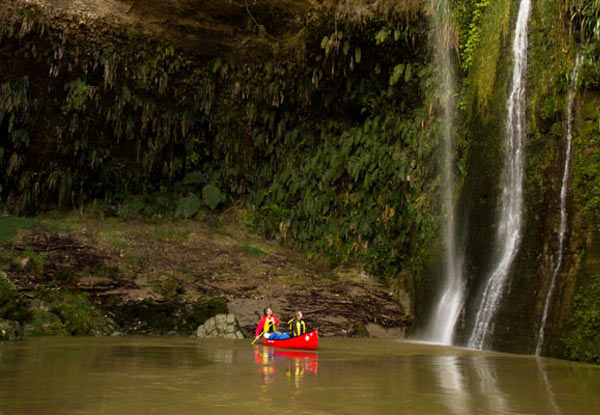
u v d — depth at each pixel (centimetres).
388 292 1939
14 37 2077
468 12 1836
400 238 2002
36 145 2359
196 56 2370
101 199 2556
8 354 922
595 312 1014
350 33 2103
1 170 2277
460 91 1833
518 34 1531
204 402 527
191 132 2617
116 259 1820
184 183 2667
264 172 2645
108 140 2503
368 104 2278
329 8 2038
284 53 2334
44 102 2298
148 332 1488
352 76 2305
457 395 596
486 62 1673
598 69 1230
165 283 1714
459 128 1775
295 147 2581
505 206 1416
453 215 1678
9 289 1360
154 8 2130
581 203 1175
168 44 2283
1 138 2255
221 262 2022
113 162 2547
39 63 2197
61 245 1795
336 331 1616
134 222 2402
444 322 1513
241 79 2473
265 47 2320
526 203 1324
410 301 1839
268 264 2083
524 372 810
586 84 1249
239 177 2692
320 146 2469
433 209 1812
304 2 2038
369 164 2184
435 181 1820
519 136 1427
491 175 1498
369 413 493
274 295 1802
